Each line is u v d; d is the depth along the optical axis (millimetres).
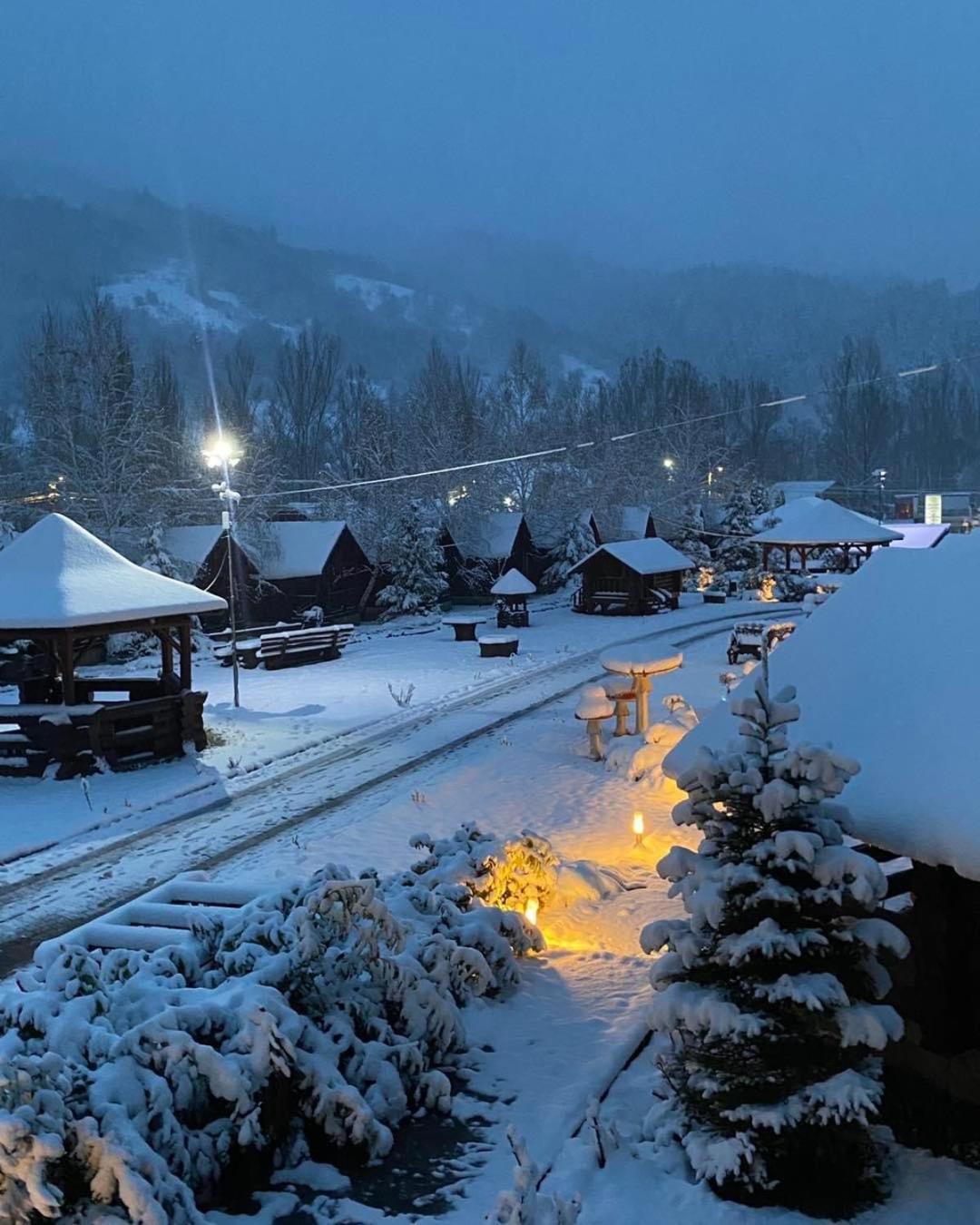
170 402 62188
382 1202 5695
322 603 48500
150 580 20625
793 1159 5699
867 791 6418
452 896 9102
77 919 11750
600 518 66062
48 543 19953
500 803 16375
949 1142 6305
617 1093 6953
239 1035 5906
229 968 6730
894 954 5758
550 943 9984
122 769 18984
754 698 5809
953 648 6969
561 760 19500
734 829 5797
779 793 5477
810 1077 5551
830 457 133250
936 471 138625
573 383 115688
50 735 18219
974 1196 5750
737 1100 5672
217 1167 5629
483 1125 6562
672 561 50500
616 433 80625
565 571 59719
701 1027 5566
